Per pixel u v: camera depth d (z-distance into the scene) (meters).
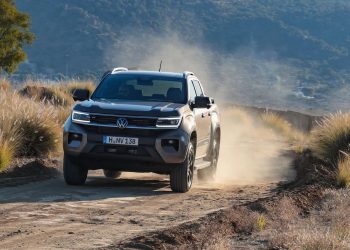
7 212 16.84
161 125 20.62
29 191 20.23
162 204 18.89
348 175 22.41
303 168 29.78
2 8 80.25
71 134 20.94
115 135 20.52
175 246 13.65
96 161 20.98
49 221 15.88
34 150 28.30
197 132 22.38
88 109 20.92
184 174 21.09
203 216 16.89
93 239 14.15
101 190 21.03
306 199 19.64
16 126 27.80
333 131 29.16
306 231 14.60
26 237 14.18
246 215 16.48
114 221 16.12
